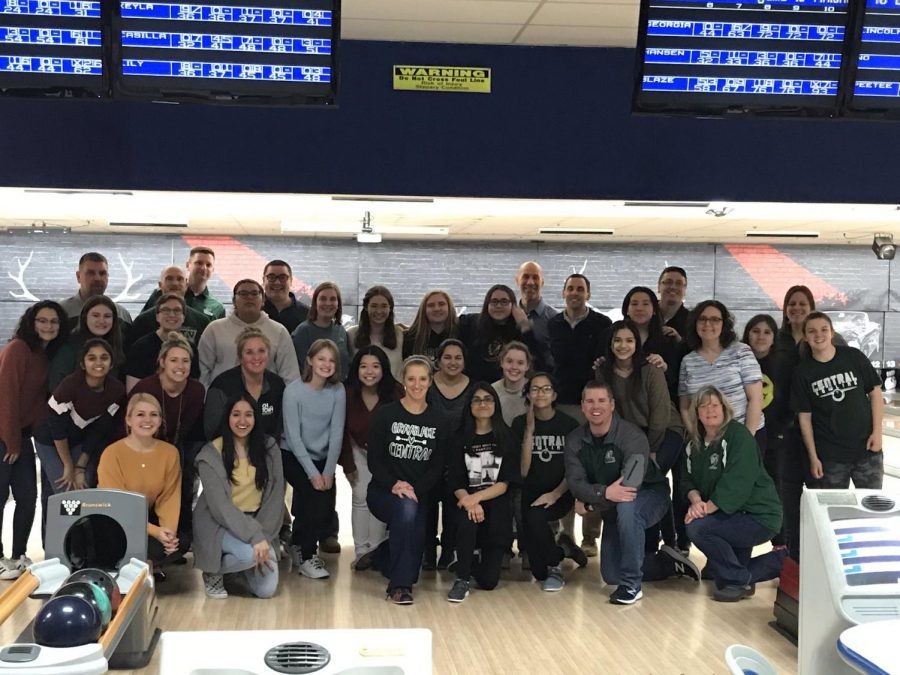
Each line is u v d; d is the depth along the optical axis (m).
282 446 4.82
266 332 5.00
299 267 10.54
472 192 3.84
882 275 11.04
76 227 9.19
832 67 2.94
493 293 5.25
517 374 4.92
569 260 10.79
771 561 4.62
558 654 3.78
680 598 4.56
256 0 2.77
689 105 2.95
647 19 2.89
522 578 4.89
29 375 4.59
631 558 4.45
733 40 2.91
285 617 4.16
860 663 2.11
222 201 4.78
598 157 3.87
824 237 9.35
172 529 4.36
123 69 2.78
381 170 3.80
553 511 4.74
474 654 3.77
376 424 4.62
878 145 3.95
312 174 3.77
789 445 4.95
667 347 4.95
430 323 5.30
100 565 3.65
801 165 3.94
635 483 4.48
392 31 3.65
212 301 5.81
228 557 4.37
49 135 3.67
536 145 3.84
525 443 4.83
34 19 2.74
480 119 3.82
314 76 2.82
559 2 3.29
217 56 2.79
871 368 4.73
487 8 3.36
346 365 5.36
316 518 4.76
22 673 2.21
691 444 4.60
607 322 5.20
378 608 4.32
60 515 3.48
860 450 4.71
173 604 4.32
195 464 4.50
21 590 2.91
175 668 1.68
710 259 10.90
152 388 4.55
